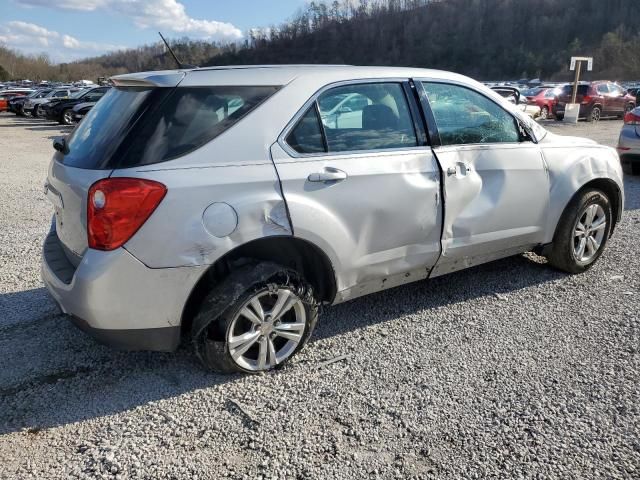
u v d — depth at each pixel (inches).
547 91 933.2
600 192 185.5
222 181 114.3
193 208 111.5
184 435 107.2
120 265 108.7
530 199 167.6
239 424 110.6
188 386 123.8
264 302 125.9
